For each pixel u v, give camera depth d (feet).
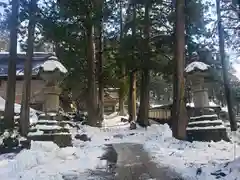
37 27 58.54
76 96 104.63
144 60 75.20
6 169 24.94
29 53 50.96
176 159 28.71
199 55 63.82
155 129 65.92
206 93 44.70
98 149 38.37
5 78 96.78
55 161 28.81
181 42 47.39
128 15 87.66
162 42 72.74
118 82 98.12
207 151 33.65
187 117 45.34
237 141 41.88
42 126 39.01
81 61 85.71
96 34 88.12
